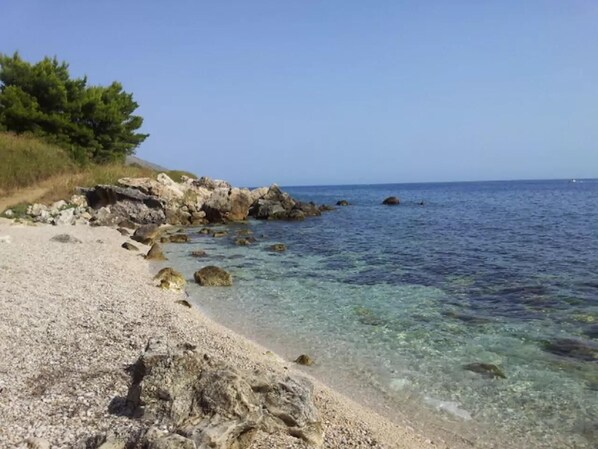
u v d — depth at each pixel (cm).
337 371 1136
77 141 4759
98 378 814
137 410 658
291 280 2109
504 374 1123
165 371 673
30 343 971
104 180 4316
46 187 3866
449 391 1038
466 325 1488
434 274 2245
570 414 940
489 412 948
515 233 3753
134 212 4025
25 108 4400
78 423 645
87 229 3225
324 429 745
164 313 1330
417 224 4547
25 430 620
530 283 2034
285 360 1185
